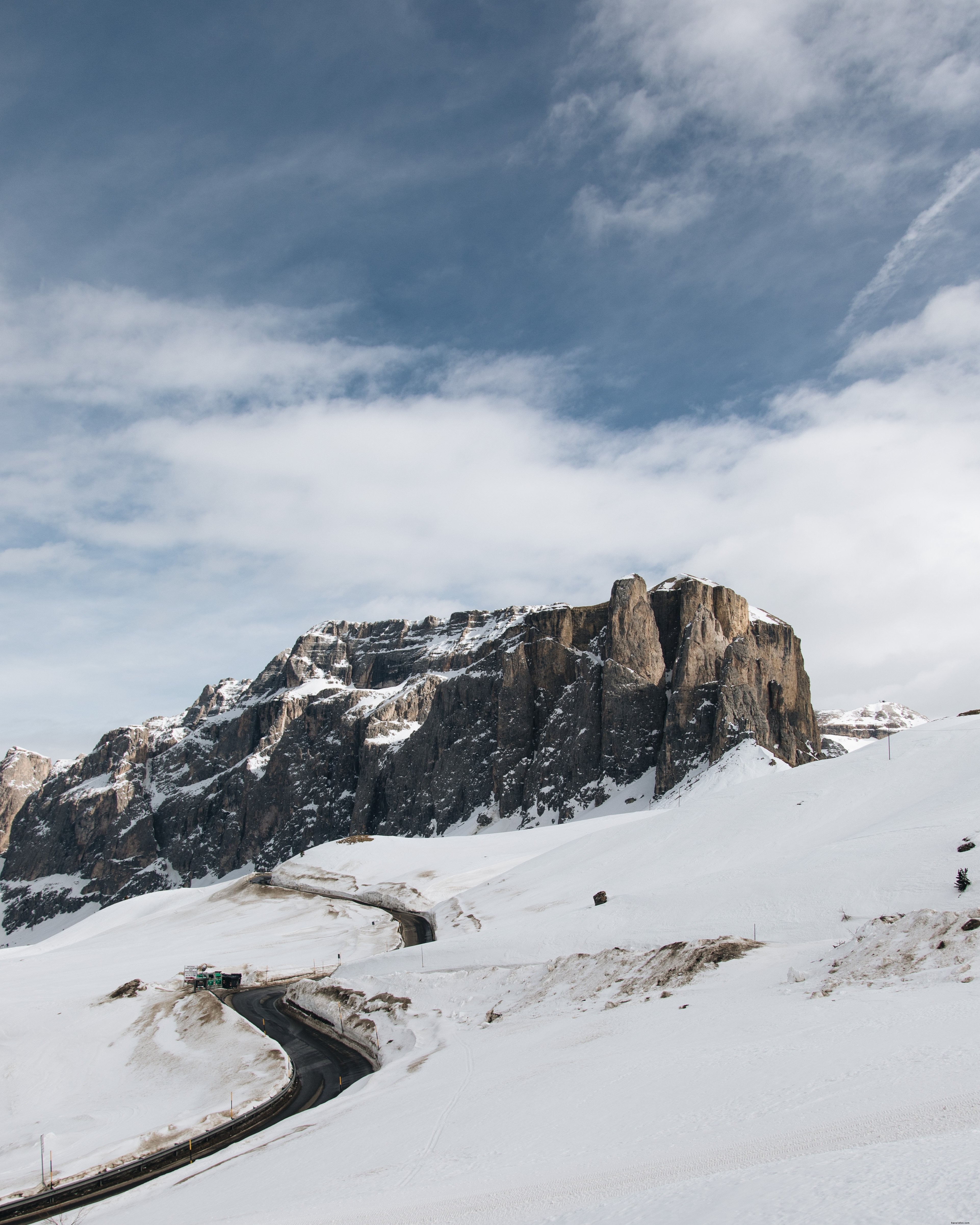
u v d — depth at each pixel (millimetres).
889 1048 26406
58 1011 92625
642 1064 34656
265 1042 71875
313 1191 29547
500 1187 22688
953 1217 11500
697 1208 15570
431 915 144125
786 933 59812
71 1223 39969
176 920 193250
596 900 87062
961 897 53844
